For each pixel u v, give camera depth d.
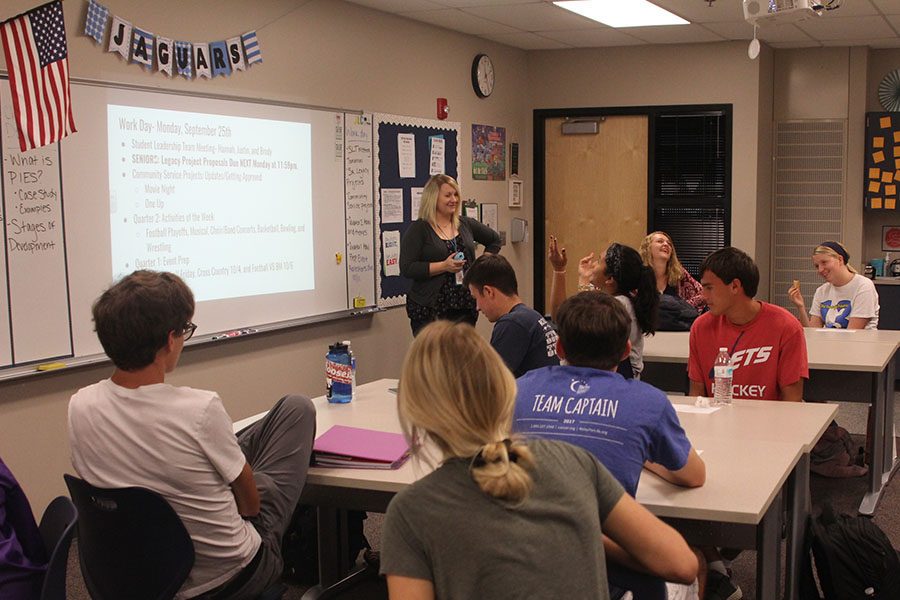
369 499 2.58
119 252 3.90
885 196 7.17
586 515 1.36
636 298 3.31
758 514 2.00
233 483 2.10
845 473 4.56
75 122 3.68
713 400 3.13
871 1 5.40
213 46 4.30
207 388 4.41
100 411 2.03
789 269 7.53
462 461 1.33
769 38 6.70
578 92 7.18
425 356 1.36
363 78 5.39
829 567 2.75
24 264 3.50
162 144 4.09
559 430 1.97
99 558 2.08
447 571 1.28
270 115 4.70
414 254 5.03
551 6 5.45
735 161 6.90
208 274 4.38
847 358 3.91
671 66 6.94
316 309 5.09
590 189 7.27
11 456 3.51
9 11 3.39
